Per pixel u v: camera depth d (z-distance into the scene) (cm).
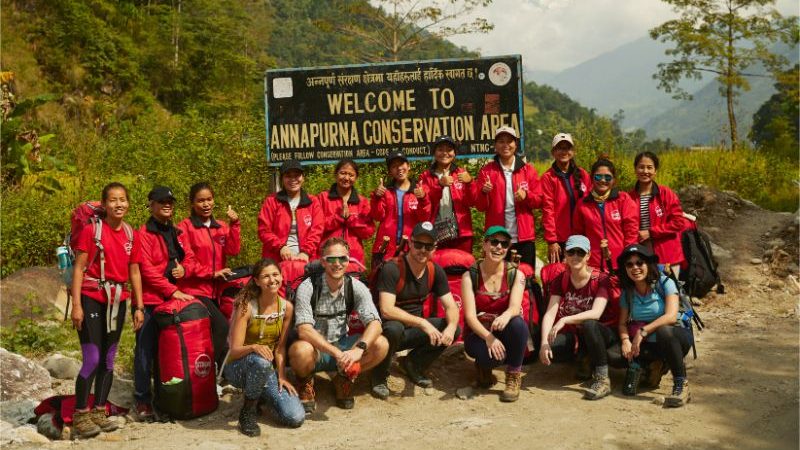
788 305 897
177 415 564
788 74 2372
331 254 555
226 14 5062
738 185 1608
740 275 996
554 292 641
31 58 2895
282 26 10119
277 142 1034
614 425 548
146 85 3488
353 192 715
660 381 646
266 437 530
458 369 677
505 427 545
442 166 732
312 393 577
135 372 577
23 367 629
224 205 1077
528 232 735
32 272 895
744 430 539
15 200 1122
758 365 683
